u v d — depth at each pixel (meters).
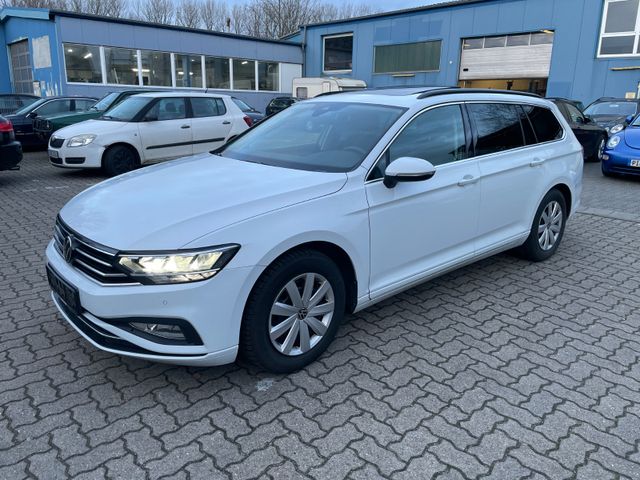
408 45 23.08
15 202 7.14
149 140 9.24
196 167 3.44
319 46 26.20
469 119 3.83
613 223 6.46
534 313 3.75
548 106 4.75
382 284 3.25
